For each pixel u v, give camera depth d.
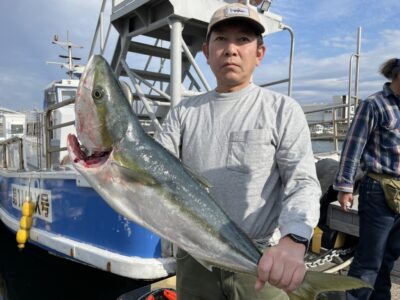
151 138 1.45
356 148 2.82
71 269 5.16
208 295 1.85
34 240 4.79
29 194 5.16
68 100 3.96
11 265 5.57
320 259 3.27
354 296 2.82
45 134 4.77
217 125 1.78
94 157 1.37
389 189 2.68
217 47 1.75
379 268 2.82
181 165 1.47
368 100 2.78
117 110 1.36
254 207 1.67
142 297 3.08
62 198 4.33
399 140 2.68
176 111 2.00
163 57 5.55
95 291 4.66
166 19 3.81
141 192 1.37
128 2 4.30
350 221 3.42
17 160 6.71
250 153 1.67
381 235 2.76
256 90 1.80
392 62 2.68
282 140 1.65
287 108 1.68
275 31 4.68
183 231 1.43
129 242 3.60
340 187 2.90
